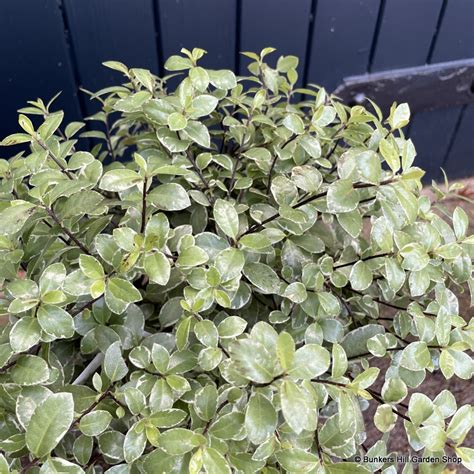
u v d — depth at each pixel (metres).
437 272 0.35
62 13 0.61
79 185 0.31
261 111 0.47
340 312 0.38
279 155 0.39
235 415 0.29
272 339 0.27
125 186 0.30
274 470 0.32
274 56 0.74
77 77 0.67
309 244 0.37
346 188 0.32
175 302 0.36
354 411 0.30
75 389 0.32
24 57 0.62
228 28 0.69
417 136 0.92
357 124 0.41
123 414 0.31
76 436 0.35
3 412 0.30
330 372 0.37
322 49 0.76
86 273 0.29
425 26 0.78
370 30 0.76
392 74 0.81
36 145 0.38
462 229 0.35
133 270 0.33
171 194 0.31
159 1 0.64
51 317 0.29
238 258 0.32
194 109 0.36
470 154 0.99
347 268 0.38
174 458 0.29
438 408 0.30
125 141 0.50
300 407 0.25
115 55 0.66
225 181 0.43
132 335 0.35
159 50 0.68
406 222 0.35
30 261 0.35
